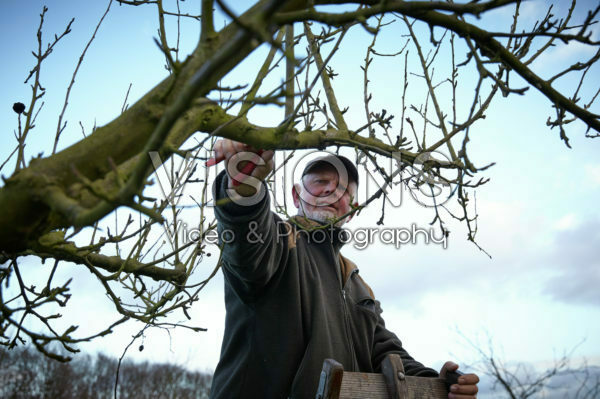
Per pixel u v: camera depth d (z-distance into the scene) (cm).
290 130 185
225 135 171
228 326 262
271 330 246
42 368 1492
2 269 172
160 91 149
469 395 222
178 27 229
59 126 198
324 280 270
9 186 136
